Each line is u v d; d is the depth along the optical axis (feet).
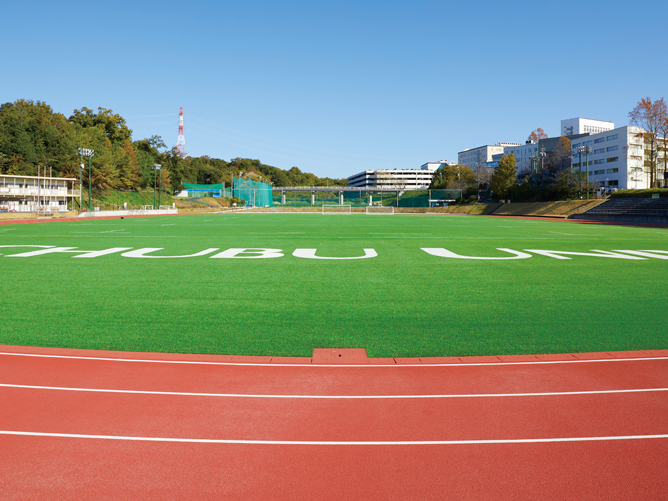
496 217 234.79
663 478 11.77
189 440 13.56
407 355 21.53
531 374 18.86
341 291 37.04
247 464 12.37
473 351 22.09
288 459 12.62
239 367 19.71
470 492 11.19
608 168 322.14
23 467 12.22
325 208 362.53
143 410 15.47
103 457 12.67
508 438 13.71
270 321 27.81
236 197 426.10
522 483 11.55
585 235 100.89
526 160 454.81
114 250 65.00
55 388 17.22
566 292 36.76
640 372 19.07
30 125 267.39
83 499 11.00
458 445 13.32
